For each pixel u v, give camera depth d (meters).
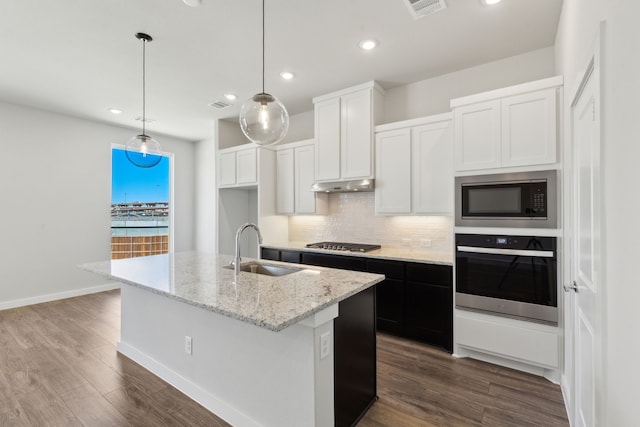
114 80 3.48
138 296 2.66
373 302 2.16
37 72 3.27
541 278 2.39
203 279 2.07
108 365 2.63
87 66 3.14
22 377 2.45
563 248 2.29
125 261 2.79
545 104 2.37
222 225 5.14
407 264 3.10
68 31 2.53
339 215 4.33
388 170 3.49
